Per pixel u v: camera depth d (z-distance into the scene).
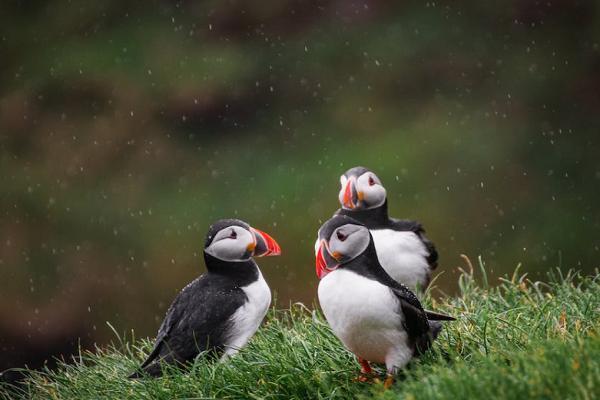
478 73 21.03
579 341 5.93
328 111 20.50
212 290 7.57
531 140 19.94
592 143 19.95
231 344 7.49
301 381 6.68
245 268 7.66
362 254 6.54
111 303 17.92
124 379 7.37
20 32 22.44
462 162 19.23
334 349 7.16
